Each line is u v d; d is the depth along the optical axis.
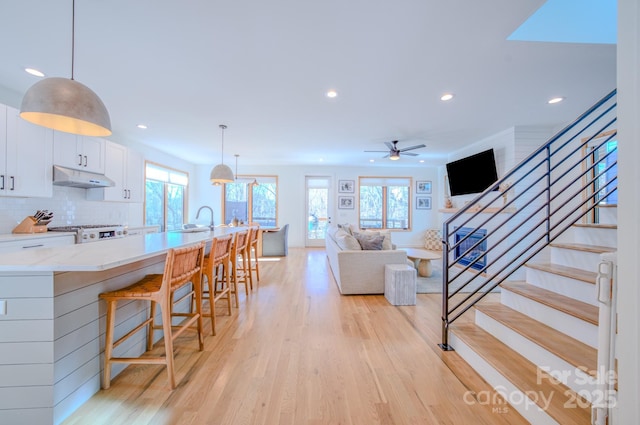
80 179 3.44
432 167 7.90
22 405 1.35
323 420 1.41
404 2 1.64
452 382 1.72
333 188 7.86
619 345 0.89
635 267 0.84
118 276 1.83
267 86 2.76
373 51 2.15
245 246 3.63
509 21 1.80
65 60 2.29
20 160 2.85
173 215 6.70
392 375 1.80
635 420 0.84
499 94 2.95
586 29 2.05
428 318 2.79
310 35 1.96
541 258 4.20
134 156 4.70
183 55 2.21
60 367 1.39
